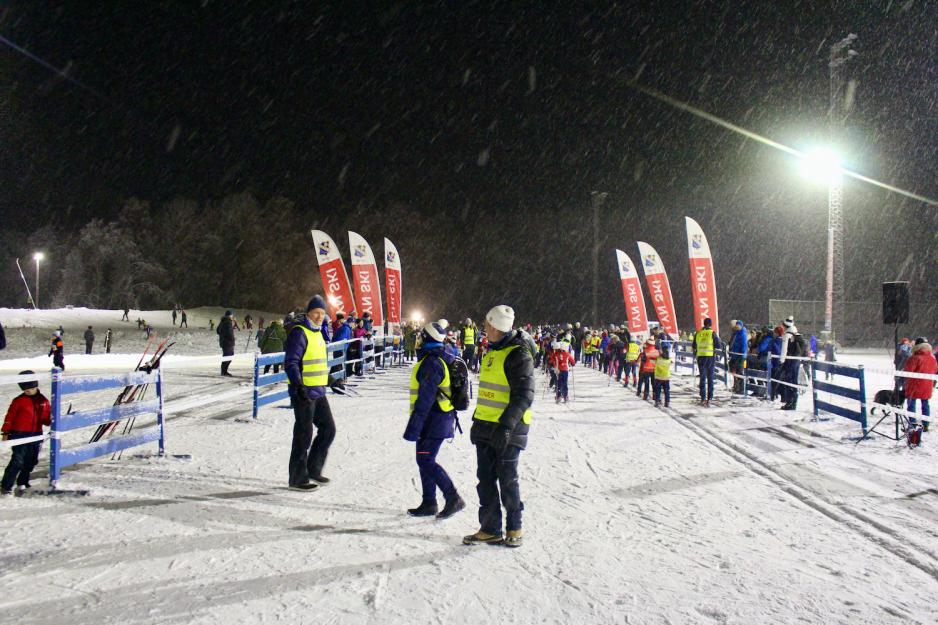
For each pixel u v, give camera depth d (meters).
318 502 6.41
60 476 7.27
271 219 78.56
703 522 5.96
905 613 4.08
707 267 21.02
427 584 4.41
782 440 10.30
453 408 5.96
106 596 4.15
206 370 23.12
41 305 74.12
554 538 5.45
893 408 9.89
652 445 9.88
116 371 21.78
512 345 5.12
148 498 6.44
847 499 6.78
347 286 22.64
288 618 3.88
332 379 15.87
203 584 4.36
